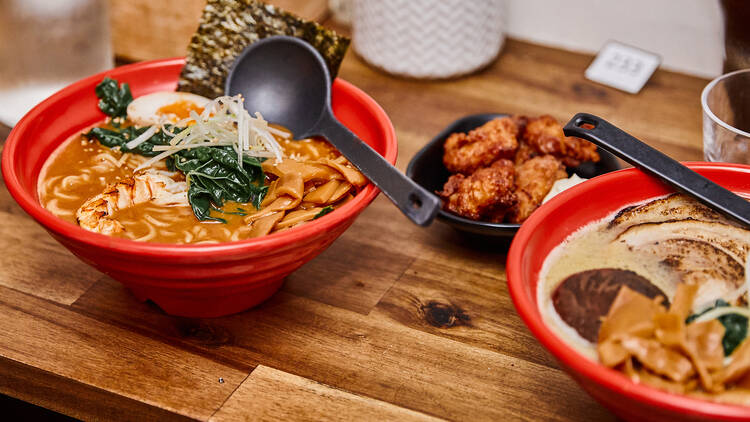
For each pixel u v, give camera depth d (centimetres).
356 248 74
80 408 67
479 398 65
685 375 58
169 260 62
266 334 68
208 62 75
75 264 72
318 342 68
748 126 76
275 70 74
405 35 87
